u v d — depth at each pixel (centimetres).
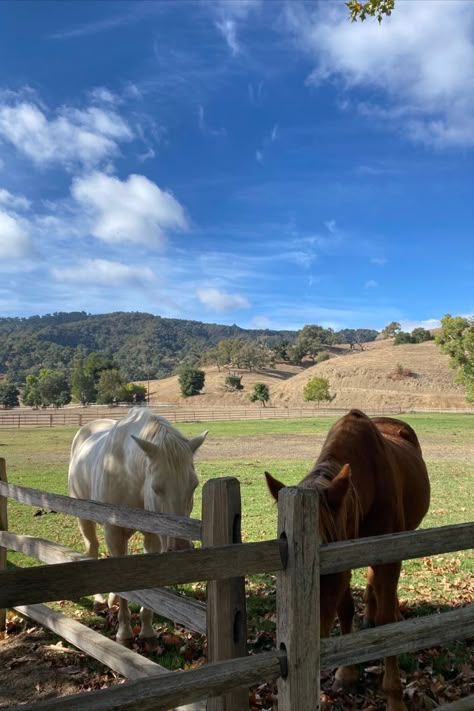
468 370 5497
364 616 448
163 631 447
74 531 816
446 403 7612
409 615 482
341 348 17812
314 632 210
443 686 353
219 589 222
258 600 523
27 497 396
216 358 15938
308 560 209
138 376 19338
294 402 9025
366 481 326
